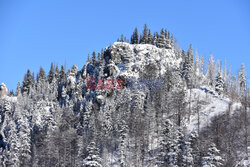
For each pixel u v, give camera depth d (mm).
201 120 101500
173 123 95875
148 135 95312
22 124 112438
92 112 124812
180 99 110875
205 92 131250
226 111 100250
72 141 103312
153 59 155750
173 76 134125
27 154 100125
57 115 128625
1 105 150375
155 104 115000
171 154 65438
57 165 94000
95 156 59094
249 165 66812
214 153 54969
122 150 85625
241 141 80062
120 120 105875
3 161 90062
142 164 81625
